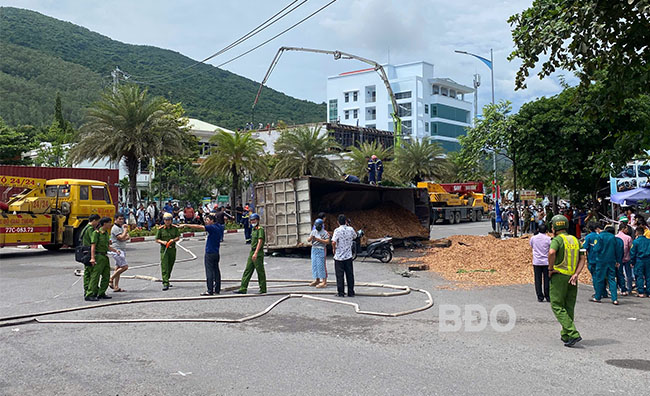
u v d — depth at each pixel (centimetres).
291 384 546
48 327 812
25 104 9100
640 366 611
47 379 566
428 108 8950
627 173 1988
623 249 1103
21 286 1245
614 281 1035
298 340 731
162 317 886
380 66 4741
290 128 5950
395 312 928
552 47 961
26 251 2191
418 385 542
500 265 1479
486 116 2178
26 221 1908
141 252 2092
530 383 549
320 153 4150
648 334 775
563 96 2011
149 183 4462
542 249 1027
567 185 2220
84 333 773
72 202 2036
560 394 517
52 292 1157
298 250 1883
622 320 878
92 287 1044
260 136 6322
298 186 1809
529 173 2103
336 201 2170
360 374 579
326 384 546
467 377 568
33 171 2512
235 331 785
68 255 1998
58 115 7250
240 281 1322
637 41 934
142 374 581
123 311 939
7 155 4406
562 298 713
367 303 1016
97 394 521
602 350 682
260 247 1115
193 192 4588
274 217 1858
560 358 643
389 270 1529
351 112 9312
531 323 841
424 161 5412
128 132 2975
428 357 646
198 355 655
